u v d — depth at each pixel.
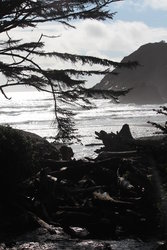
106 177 13.07
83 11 14.13
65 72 14.20
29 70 14.20
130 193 11.38
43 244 9.08
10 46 15.25
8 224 10.17
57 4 13.90
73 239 9.45
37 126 61.28
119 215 10.05
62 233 9.89
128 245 8.95
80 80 14.38
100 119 75.88
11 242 9.13
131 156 15.45
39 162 14.30
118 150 19.86
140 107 134.88
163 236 9.48
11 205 11.05
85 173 13.59
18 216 10.50
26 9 13.94
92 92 14.74
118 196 11.62
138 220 9.84
